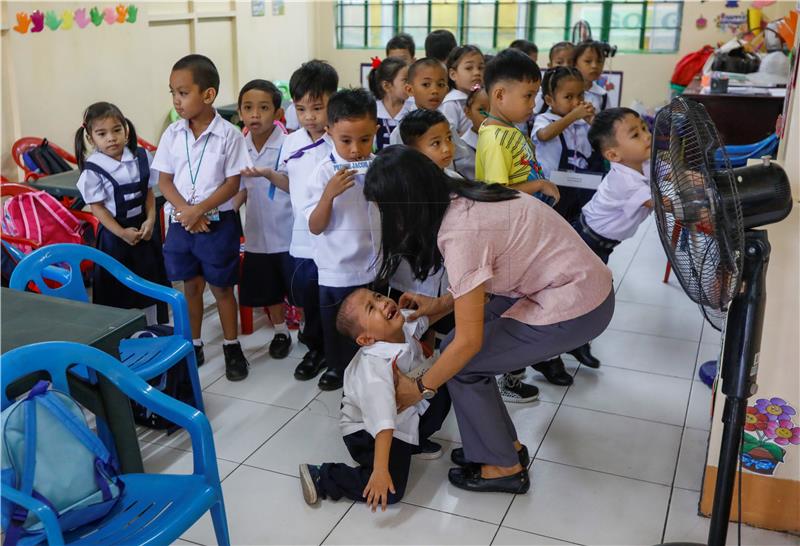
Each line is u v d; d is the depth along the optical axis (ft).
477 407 6.38
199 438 4.99
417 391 6.14
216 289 8.71
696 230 4.48
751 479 6.21
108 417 5.53
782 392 5.92
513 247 5.65
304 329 8.79
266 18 20.07
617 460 7.20
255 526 6.23
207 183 8.53
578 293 5.87
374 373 6.32
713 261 4.49
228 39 18.61
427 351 7.04
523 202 5.72
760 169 4.65
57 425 4.65
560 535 6.15
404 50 14.30
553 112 10.82
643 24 20.43
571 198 10.03
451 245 5.46
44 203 9.70
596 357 9.41
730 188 4.40
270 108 9.19
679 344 9.82
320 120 8.19
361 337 6.56
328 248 7.48
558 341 6.01
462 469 6.83
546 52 21.22
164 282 10.02
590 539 6.10
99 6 13.52
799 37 6.68
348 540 6.08
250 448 7.36
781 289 5.74
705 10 19.83
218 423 7.80
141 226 9.58
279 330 9.48
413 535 6.15
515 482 6.63
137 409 7.59
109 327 5.52
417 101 9.66
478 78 10.11
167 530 4.60
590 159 10.50
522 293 6.07
